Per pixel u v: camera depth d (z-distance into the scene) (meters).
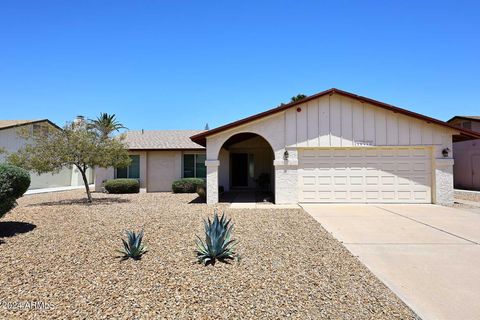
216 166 14.26
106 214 11.05
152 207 13.18
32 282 4.88
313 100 13.88
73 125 14.94
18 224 9.01
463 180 22.42
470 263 6.00
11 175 8.38
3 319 3.76
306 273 5.33
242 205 13.77
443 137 13.60
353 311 4.02
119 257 6.04
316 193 13.97
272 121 14.00
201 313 3.90
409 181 13.84
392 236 8.05
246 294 4.45
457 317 3.95
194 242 7.07
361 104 13.79
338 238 7.83
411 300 4.40
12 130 23.22
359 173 13.94
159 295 4.39
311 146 13.82
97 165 15.28
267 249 6.68
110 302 4.19
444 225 9.38
